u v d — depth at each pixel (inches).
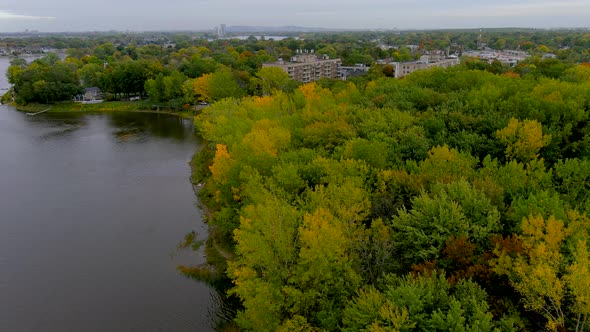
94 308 1956.2
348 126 2687.0
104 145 4601.4
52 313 1924.2
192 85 6363.2
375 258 1576.0
